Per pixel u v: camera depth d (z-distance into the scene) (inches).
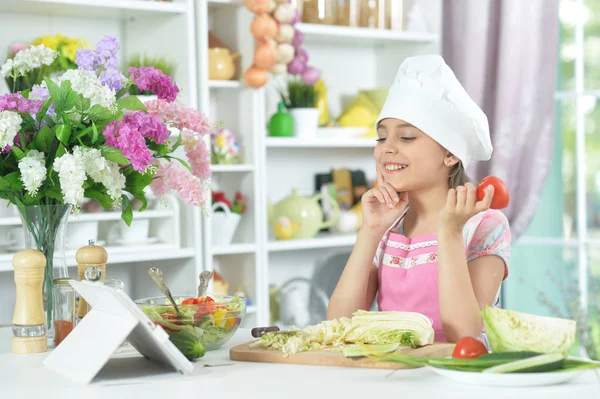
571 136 160.9
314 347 60.9
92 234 122.4
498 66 150.0
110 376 56.9
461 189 65.1
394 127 73.9
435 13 154.3
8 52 125.7
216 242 133.3
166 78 74.9
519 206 150.9
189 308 61.2
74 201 65.0
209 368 58.6
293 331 64.3
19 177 68.1
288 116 141.9
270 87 149.7
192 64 127.3
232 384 53.5
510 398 48.2
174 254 127.0
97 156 66.3
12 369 60.3
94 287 56.1
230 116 140.4
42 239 69.2
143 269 137.7
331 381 53.4
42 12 127.6
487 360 51.2
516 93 149.5
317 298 150.8
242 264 139.6
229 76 135.3
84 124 68.6
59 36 121.6
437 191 75.9
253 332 68.2
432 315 74.8
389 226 74.9
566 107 161.2
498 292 75.6
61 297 67.7
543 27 150.2
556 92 161.6
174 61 129.2
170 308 60.9
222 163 135.6
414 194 77.1
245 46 136.7
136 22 134.7
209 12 142.2
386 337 60.6
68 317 67.7
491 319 54.1
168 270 134.6
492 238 74.8
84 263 70.3
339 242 144.8
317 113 143.7
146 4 125.1
